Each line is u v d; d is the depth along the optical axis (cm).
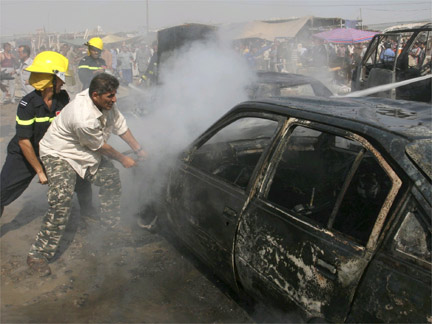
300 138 277
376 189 196
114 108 311
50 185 292
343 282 167
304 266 185
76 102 280
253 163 311
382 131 175
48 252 299
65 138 290
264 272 206
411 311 144
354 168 181
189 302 266
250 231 217
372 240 163
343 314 166
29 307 261
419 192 152
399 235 155
